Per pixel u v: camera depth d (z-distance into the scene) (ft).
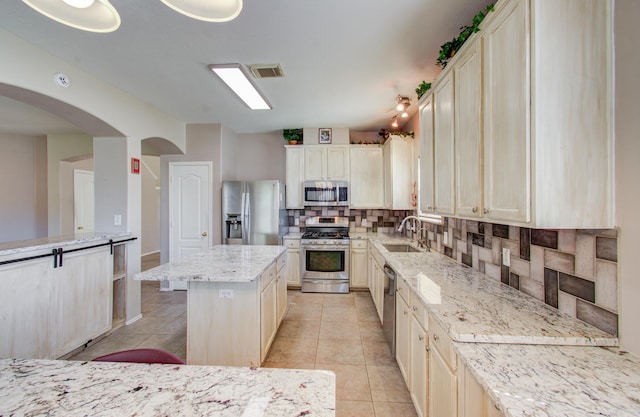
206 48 7.57
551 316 4.26
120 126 10.18
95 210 10.53
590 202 3.62
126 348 8.94
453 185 5.95
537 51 3.59
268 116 13.52
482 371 3.06
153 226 25.40
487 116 4.66
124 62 8.26
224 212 14.49
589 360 3.25
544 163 3.61
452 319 4.17
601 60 3.60
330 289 14.52
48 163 16.07
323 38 7.13
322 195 15.21
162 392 2.48
